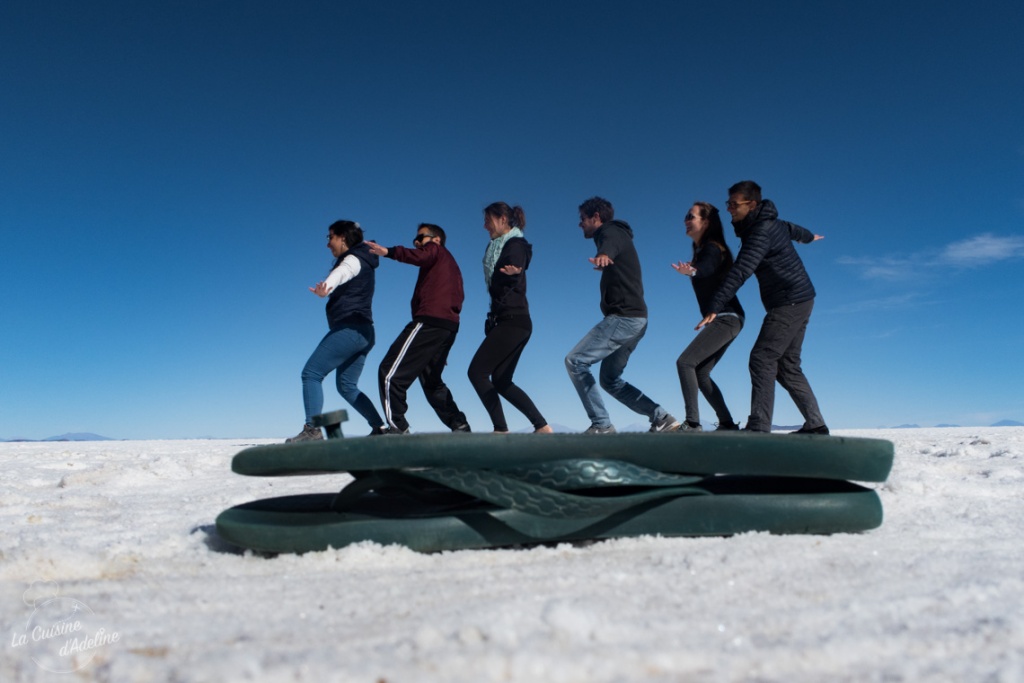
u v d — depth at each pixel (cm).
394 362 529
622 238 493
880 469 280
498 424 530
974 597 191
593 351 495
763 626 169
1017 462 561
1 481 555
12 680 147
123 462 693
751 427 412
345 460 260
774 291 416
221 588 216
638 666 143
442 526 260
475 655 144
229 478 561
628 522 271
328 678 137
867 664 147
